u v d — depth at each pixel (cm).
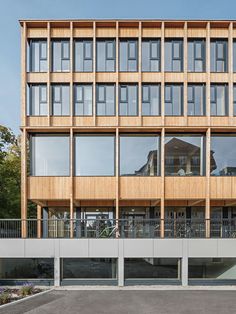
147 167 2269
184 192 2195
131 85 2256
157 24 2248
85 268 1903
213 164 2256
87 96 2248
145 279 1883
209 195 2175
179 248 1892
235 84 2242
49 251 1878
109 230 1938
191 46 2275
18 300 1480
